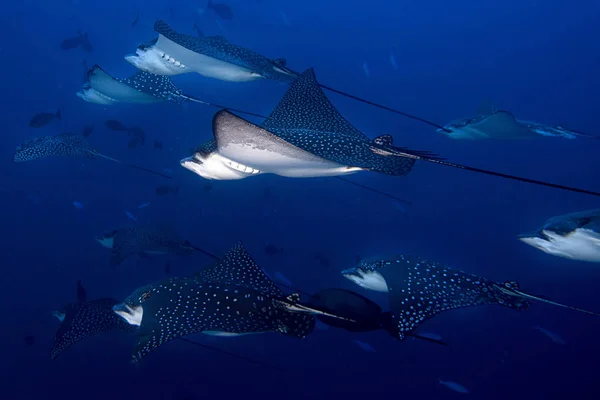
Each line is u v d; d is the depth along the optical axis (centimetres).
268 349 1230
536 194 2080
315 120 552
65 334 484
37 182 1895
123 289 1398
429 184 2058
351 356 1257
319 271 1483
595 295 1566
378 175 1944
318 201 1797
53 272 1485
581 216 381
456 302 404
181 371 1148
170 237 751
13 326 1286
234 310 376
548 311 1502
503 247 1769
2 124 2152
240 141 357
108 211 1750
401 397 1151
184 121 2019
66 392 1089
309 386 1143
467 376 1234
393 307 397
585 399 1158
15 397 1070
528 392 1192
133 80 723
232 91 2131
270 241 1584
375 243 1669
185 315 371
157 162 1889
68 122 2123
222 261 449
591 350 1346
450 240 1764
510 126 668
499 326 1428
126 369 1148
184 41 606
